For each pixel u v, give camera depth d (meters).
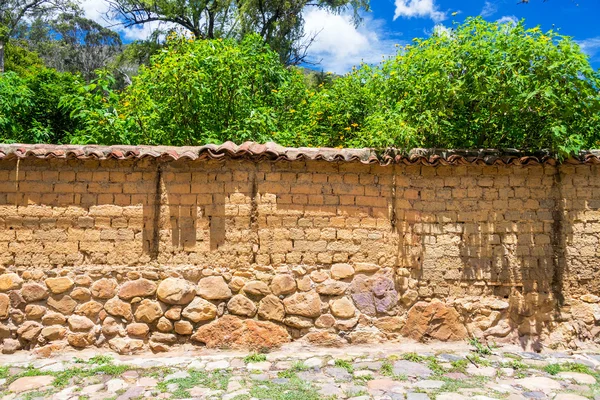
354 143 7.91
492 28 6.63
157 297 6.13
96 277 6.13
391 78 7.52
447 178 6.45
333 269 6.29
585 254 6.52
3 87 9.69
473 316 6.39
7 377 5.36
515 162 6.27
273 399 4.75
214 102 8.92
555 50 6.16
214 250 6.23
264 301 6.17
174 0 20.22
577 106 6.20
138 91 8.63
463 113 6.99
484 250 6.44
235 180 6.26
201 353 6.06
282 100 10.46
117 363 5.75
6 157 5.91
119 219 6.19
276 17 19.94
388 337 6.29
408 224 6.41
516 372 5.56
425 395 4.88
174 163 6.25
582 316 6.45
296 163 6.27
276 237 6.25
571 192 6.53
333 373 5.44
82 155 5.93
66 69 29.59
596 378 5.40
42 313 6.05
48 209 6.14
